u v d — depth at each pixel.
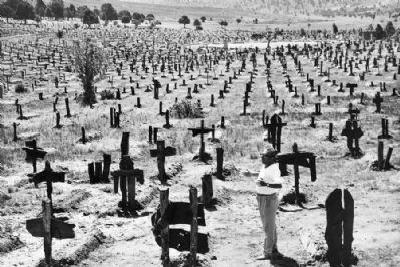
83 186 19.02
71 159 25.69
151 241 13.05
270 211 11.26
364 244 12.00
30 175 20.64
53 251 11.94
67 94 59.81
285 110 41.56
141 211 15.88
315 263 11.09
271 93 50.56
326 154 24.95
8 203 16.77
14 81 69.75
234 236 13.42
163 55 107.56
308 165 16.09
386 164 20.94
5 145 29.91
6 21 180.88
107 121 38.41
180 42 144.38
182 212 11.25
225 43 119.94
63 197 17.03
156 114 42.03
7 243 12.40
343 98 46.97
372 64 78.50
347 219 10.70
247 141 29.33
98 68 53.84
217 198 16.75
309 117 37.31
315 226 13.37
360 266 10.70
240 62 93.75
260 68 83.06
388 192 17.41
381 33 145.25
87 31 164.88
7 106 50.16
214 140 29.22
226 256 11.95
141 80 71.06
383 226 13.44
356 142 24.25
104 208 15.84
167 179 19.98
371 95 49.00
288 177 20.28
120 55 104.88
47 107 50.03
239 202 16.97
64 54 103.06
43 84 68.81
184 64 90.56
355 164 22.25
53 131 34.50
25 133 33.56
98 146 28.45
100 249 12.65
